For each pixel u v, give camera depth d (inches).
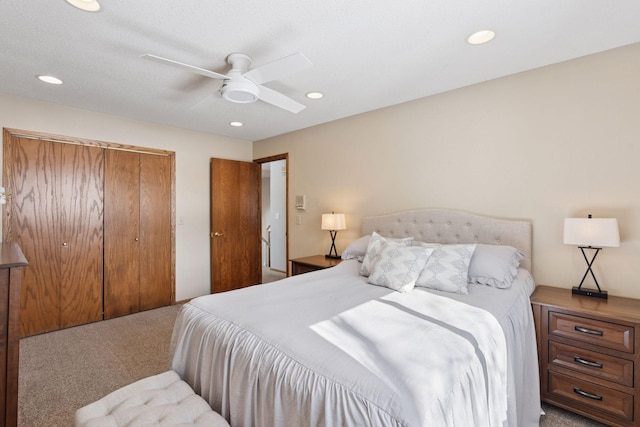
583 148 88.7
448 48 82.9
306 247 167.0
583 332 72.1
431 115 118.6
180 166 165.6
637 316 67.1
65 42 80.3
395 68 94.7
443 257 87.4
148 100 123.0
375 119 135.9
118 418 49.0
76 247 133.6
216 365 59.2
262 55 86.2
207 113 139.5
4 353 60.4
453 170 113.4
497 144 103.7
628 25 72.6
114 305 143.7
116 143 143.6
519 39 78.7
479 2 64.4
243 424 51.6
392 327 57.1
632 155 81.8
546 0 63.7
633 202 81.8
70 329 130.0
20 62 91.3
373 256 102.7
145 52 85.2
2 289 60.4
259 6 65.7
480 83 106.8
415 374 41.6
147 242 154.3
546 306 77.3
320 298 76.0
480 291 79.7
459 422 40.6
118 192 145.0
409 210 123.5
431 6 65.7
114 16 69.3
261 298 75.9
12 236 118.6
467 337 53.2
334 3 64.7
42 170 125.3
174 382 61.1
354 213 144.8
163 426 46.9
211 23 71.9
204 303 72.1
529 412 71.3
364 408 37.7
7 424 60.6
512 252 90.6
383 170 133.7
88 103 126.9
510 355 62.6
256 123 156.1
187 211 168.9
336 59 88.7
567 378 74.5
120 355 107.0
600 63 85.9
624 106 82.8
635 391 66.1
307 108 132.3
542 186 95.4
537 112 96.0
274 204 247.9
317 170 160.4
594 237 79.0
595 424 72.9
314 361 46.1
